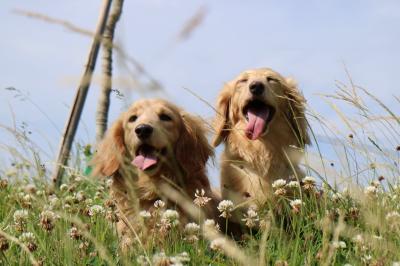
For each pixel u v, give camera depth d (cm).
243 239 400
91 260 335
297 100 525
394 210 381
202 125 505
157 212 397
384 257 298
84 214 396
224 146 543
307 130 534
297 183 415
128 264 305
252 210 421
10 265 309
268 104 504
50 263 320
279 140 508
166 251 338
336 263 327
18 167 492
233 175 512
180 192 451
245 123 516
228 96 539
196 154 481
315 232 378
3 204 441
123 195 463
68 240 329
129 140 463
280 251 336
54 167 582
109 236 373
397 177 403
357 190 383
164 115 466
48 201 430
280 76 536
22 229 362
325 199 379
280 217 459
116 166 474
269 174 500
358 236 333
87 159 636
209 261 328
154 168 446
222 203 382
